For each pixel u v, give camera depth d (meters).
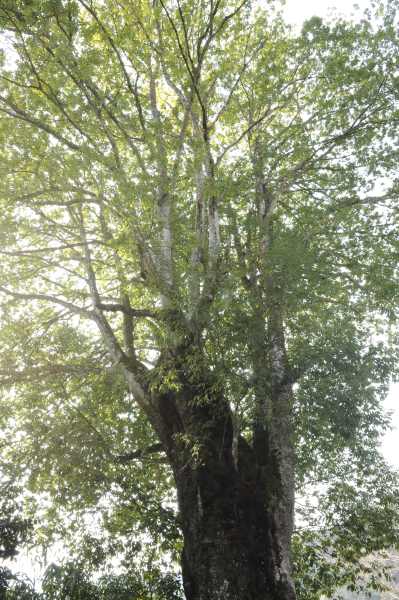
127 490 15.26
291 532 10.34
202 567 9.52
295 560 14.66
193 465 10.66
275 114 15.86
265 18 15.59
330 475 14.63
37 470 15.12
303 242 11.79
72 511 15.66
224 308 10.96
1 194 12.91
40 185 13.45
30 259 14.84
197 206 13.48
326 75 14.60
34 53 12.48
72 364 16.25
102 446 15.42
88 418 16.34
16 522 13.71
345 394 11.27
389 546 14.55
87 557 14.55
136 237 12.16
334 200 14.24
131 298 15.29
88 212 16.06
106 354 16.16
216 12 13.99
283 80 15.13
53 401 16.42
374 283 12.83
